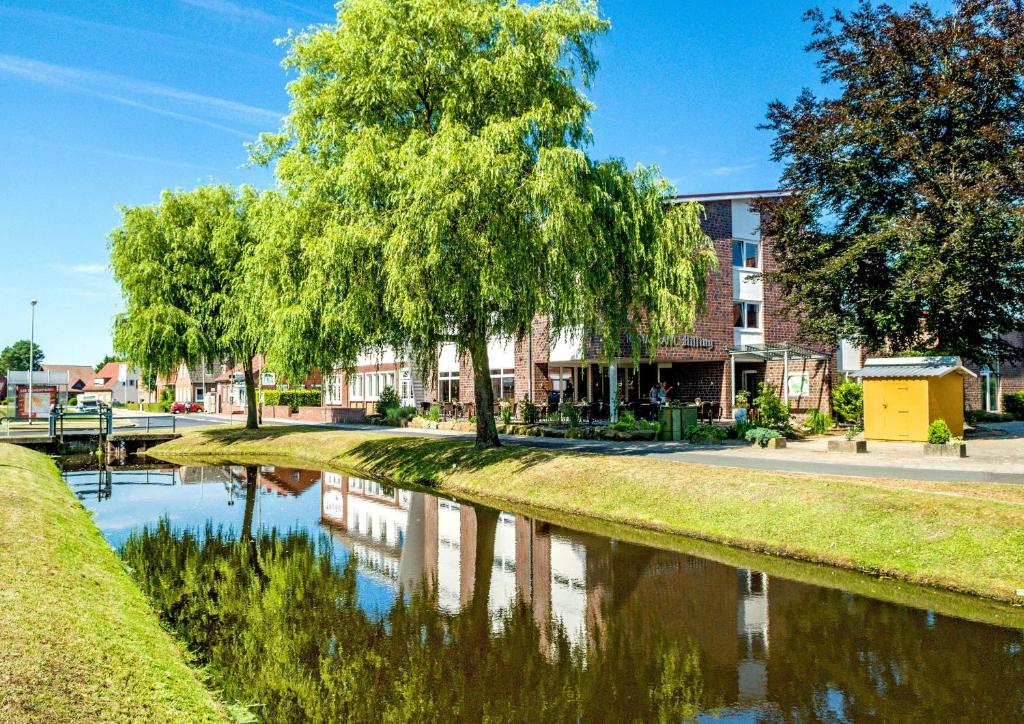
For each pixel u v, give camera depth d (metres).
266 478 23.61
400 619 9.24
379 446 26.22
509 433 27.00
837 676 7.10
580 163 16.50
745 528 12.42
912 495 11.54
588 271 17.53
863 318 25.16
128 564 12.21
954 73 22.75
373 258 16.80
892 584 9.98
